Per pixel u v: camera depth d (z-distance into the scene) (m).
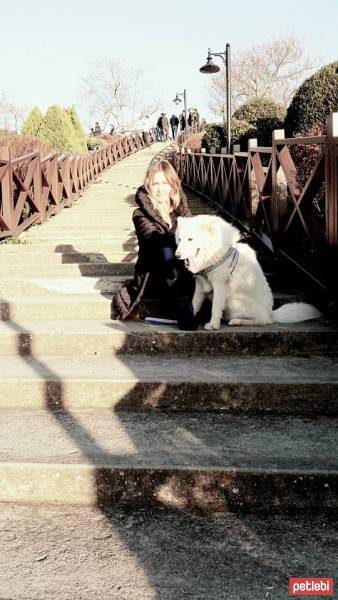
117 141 22.83
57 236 7.32
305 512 2.18
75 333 3.55
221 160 8.38
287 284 4.67
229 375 3.00
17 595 1.71
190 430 2.63
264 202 5.34
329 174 3.54
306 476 2.17
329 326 3.58
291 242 4.60
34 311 4.08
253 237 5.94
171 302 3.86
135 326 3.73
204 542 1.98
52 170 9.19
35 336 3.58
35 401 3.00
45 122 17.62
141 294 3.82
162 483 2.24
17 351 3.61
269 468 2.20
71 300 4.11
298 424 2.69
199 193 11.17
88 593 1.71
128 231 7.32
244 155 6.35
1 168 6.48
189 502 2.24
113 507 2.25
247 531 2.04
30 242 6.74
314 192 3.99
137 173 17.83
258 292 3.72
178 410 2.92
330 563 1.83
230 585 1.74
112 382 2.95
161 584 1.75
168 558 1.88
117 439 2.54
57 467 2.26
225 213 7.98
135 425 2.71
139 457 2.34
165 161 3.88
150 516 2.17
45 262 5.70
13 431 2.65
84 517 2.17
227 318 3.83
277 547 1.93
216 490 2.22
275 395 2.87
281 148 4.80
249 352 3.46
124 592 1.72
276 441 2.48
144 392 2.94
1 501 2.31
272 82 41.28
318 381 2.84
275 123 12.88
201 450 2.40
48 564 1.86
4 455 2.37
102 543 1.98
